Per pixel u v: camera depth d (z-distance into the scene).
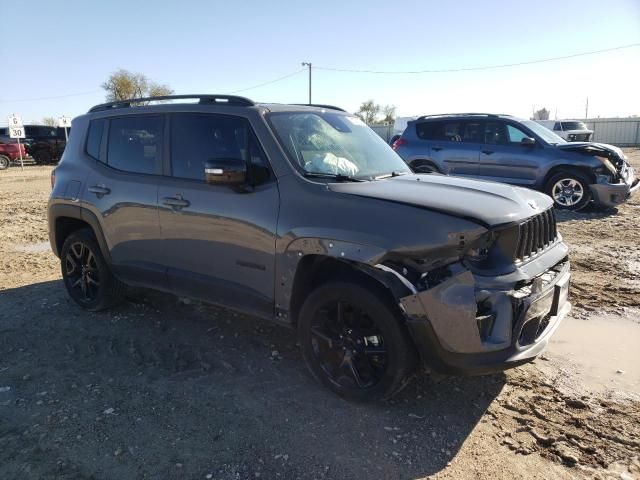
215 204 3.74
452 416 3.18
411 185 3.48
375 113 67.00
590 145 9.87
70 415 3.23
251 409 3.28
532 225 3.17
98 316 4.91
